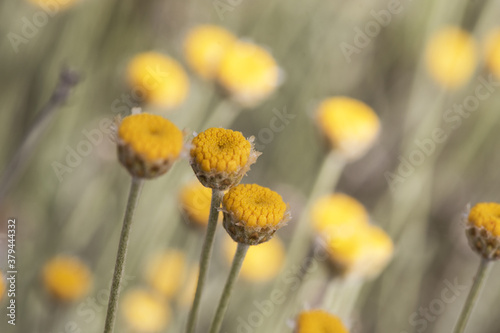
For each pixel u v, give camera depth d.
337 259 0.43
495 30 0.67
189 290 0.48
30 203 0.53
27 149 0.37
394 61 0.71
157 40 0.63
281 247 0.54
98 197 0.56
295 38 0.69
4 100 0.54
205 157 0.34
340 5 0.69
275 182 0.66
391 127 0.71
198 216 0.42
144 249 0.52
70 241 0.54
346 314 0.45
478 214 0.35
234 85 0.48
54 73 0.56
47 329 0.45
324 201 0.48
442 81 0.65
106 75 0.59
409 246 0.64
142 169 0.33
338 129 0.48
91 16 0.57
